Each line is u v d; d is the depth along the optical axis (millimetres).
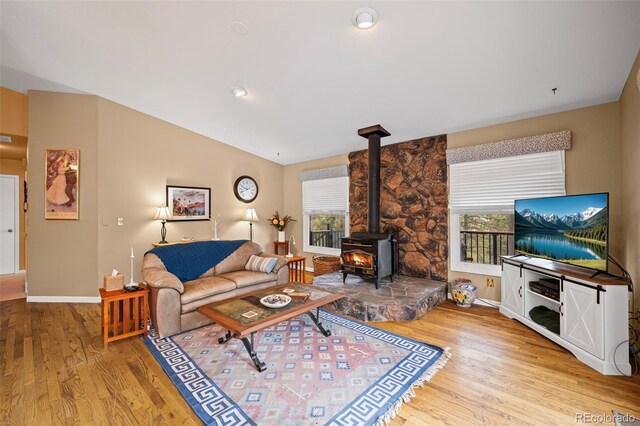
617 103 2832
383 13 2070
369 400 1867
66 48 2992
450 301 3910
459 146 3920
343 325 3100
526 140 3293
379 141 4047
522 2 1855
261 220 5980
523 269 3045
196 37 2602
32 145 3916
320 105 3576
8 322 3217
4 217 5707
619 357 2137
